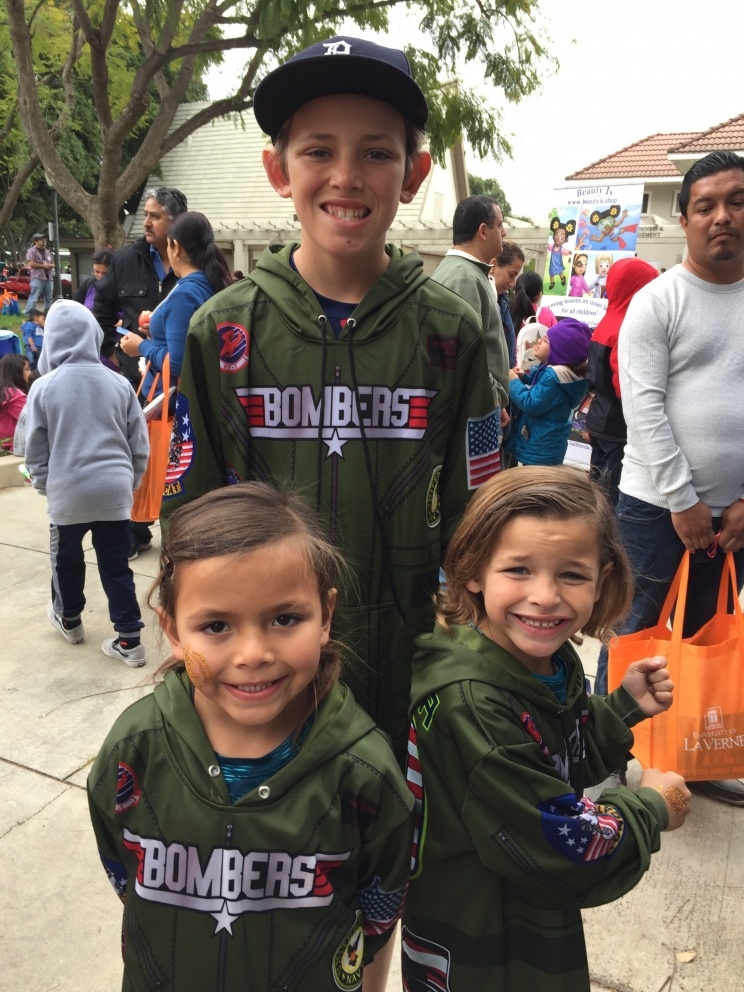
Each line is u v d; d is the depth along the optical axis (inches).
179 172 698.8
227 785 42.4
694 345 86.3
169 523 44.9
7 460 218.1
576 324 153.6
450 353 51.8
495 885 48.4
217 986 41.8
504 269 177.0
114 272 171.9
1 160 728.3
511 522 47.9
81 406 117.0
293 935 41.5
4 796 92.7
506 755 45.7
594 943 73.6
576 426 234.7
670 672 83.1
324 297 50.9
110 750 43.8
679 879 82.4
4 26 440.8
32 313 459.5
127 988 44.9
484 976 48.4
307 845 41.6
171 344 133.5
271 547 39.6
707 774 83.9
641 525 92.7
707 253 84.0
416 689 50.4
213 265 134.6
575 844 44.8
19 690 116.3
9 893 78.7
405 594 53.1
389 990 69.7
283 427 50.8
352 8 292.0
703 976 70.2
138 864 42.9
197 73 382.9
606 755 57.0
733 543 87.0
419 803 49.9
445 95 328.8
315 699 44.1
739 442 86.7
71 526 120.3
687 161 538.9
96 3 379.9
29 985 68.8
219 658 39.9
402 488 51.4
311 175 47.2
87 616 141.6
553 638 47.8
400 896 46.5
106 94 315.6
